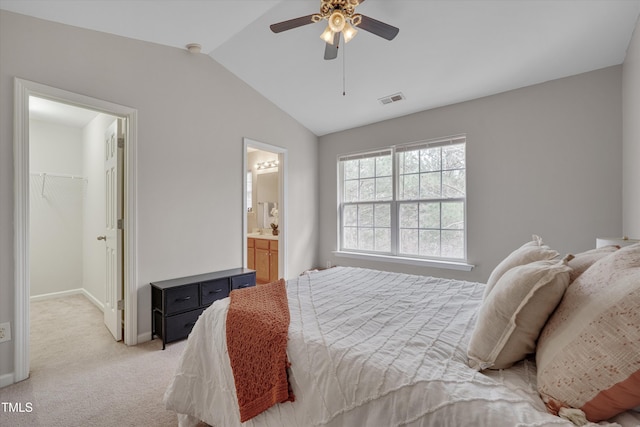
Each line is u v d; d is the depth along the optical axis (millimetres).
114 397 1889
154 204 2811
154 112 2814
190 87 3088
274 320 1382
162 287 2609
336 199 4523
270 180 5391
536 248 1452
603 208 2643
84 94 2383
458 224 3496
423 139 3705
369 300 1785
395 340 1216
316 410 1096
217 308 1632
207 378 1538
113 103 2545
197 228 3133
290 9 2490
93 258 3920
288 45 2943
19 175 2053
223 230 3365
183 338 2729
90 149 4020
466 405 838
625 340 714
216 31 2725
